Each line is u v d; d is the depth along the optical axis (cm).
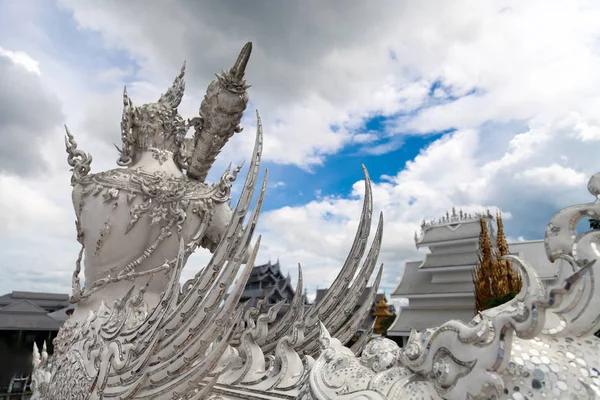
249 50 375
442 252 2309
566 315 131
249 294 2617
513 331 118
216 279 285
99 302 378
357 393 155
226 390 292
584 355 126
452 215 2362
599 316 125
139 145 447
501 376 120
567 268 133
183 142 474
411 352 153
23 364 1112
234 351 326
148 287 383
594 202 133
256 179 310
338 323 389
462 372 127
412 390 143
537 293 116
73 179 400
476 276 1662
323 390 170
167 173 427
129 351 292
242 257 279
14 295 2684
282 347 278
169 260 392
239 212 298
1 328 1443
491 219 2139
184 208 397
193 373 250
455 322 136
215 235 434
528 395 118
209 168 459
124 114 443
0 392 1055
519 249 1912
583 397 116
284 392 249
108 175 394
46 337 1576
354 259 405
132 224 372
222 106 403
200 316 270
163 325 285
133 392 269
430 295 2177
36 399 411
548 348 128
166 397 258
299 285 420
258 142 317
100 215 377
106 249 376
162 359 279
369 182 420
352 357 190
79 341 350
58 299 2881
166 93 475
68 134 407
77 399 313
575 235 134
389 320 2542
